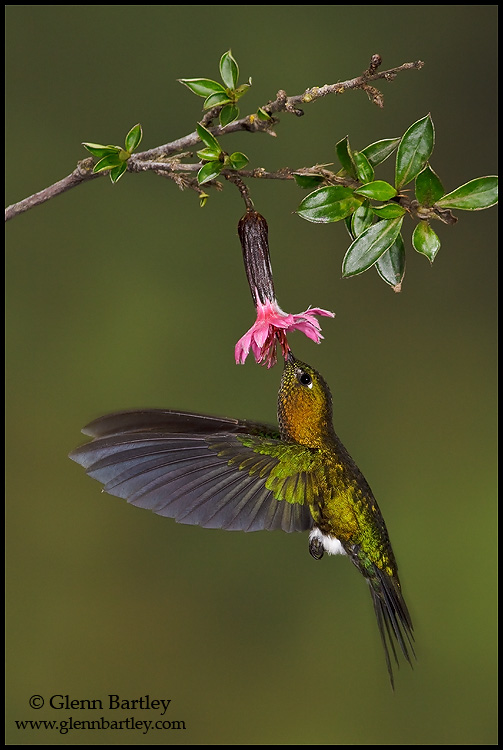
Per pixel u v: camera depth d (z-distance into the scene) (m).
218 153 2.39
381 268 2.39
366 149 2.39
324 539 2.42
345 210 2.38
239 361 2.39
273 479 2.41
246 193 2.39
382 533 2.42
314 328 2.40
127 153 2.40
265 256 2.40
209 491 2.41
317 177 2.39
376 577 2.42
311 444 2.41
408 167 2.38
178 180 2.40
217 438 2.41
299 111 2.39
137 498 2.40
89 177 2.42
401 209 2.38
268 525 2.41
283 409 2.41
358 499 2.42
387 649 2.41
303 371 2.41
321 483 2.41
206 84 2.40
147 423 2.41
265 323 2.39
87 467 2.40
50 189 2.42
